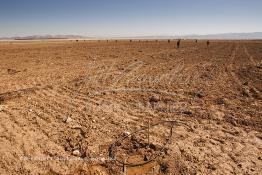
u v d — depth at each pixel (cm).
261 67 2316
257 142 880
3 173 684
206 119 1075
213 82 1764
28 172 693
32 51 4347
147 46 6138
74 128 966
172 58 3253
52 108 1184
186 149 820
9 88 1523
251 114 1127
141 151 805
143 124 1016
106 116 1095
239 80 1828
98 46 6050
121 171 708
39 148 811
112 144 843
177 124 1018
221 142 875
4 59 3030
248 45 7012
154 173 704
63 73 2053
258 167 733
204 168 722
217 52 4359
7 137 875
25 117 1059
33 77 1873
